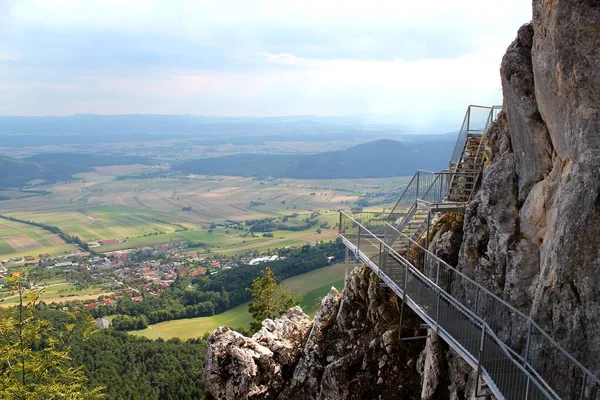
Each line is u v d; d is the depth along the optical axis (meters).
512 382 11.02
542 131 13.45
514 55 14.51
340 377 19.34
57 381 19.86
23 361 18.73
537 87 12.88
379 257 18.80
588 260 9.93
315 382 21.06
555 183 12.50
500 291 14.24
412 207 20.16
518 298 13.24
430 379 16.08
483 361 12.21
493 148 16.70
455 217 18.86
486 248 15.32
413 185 21.12
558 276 10.63
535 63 12.84
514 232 14.16
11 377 18.58
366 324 20.70
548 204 12.71
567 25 11.09
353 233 22.48
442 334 14.22
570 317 10.38
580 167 10.51
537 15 13.02
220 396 21.55
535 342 11.48
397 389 17.92
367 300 21.23
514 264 13.59
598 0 10.76
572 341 10.31
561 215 10.84
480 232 15.52
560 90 11.52
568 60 11.08
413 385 17.72
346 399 18.86
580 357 10.09
